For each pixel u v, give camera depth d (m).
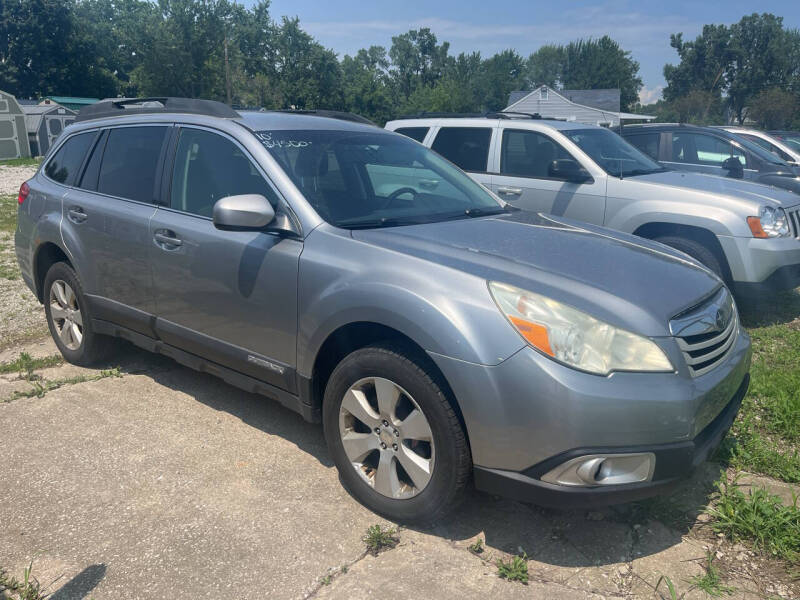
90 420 4.02
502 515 3.10
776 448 3.71
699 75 94.12
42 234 4.76
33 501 3.14
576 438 2.49
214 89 65.50
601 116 54.12
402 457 2.91
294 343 3.27
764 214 6.05
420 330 2.73
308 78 74.06
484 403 2.59
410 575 2.66
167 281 3.87
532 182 7.13
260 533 2.92
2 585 2.57
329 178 3.61
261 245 3.39
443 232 3.36
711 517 3.07
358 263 3.04
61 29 72.25
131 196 4.20
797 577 2.68
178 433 3.86
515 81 121.00
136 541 2.85
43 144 46.69
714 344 2.91
